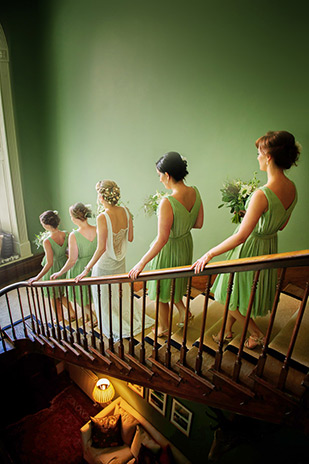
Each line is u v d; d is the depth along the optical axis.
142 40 3.10
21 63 4.18
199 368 1.81
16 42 4.05
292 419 1.53
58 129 4.32
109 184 2.26
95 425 4.48
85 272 2.36
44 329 3.24
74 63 3.78
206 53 2.71
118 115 3.60
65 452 4.41
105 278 2.11
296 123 2.41
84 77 3.75
